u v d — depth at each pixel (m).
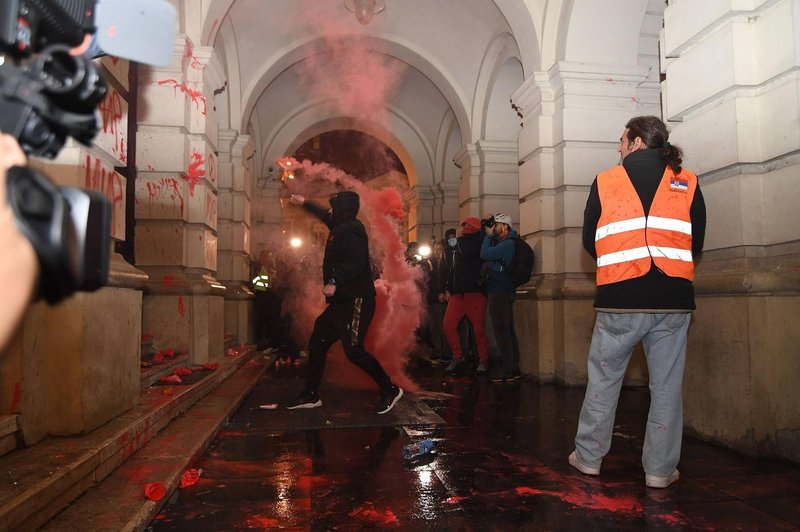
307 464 3.45
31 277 0.64
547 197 7.07
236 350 8.23
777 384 3.53
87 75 0.74
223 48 8.97
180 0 6.07
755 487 3.01
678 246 2.97
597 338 3.16
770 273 3.54
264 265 10.76
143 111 5.81
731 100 3.78
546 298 6.90
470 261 7.45
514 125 10.06
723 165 3.84
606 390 3.17
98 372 3.18
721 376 3.77
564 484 3.07
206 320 6.11
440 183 14.35
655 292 2.92
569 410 5.11
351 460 3.54
